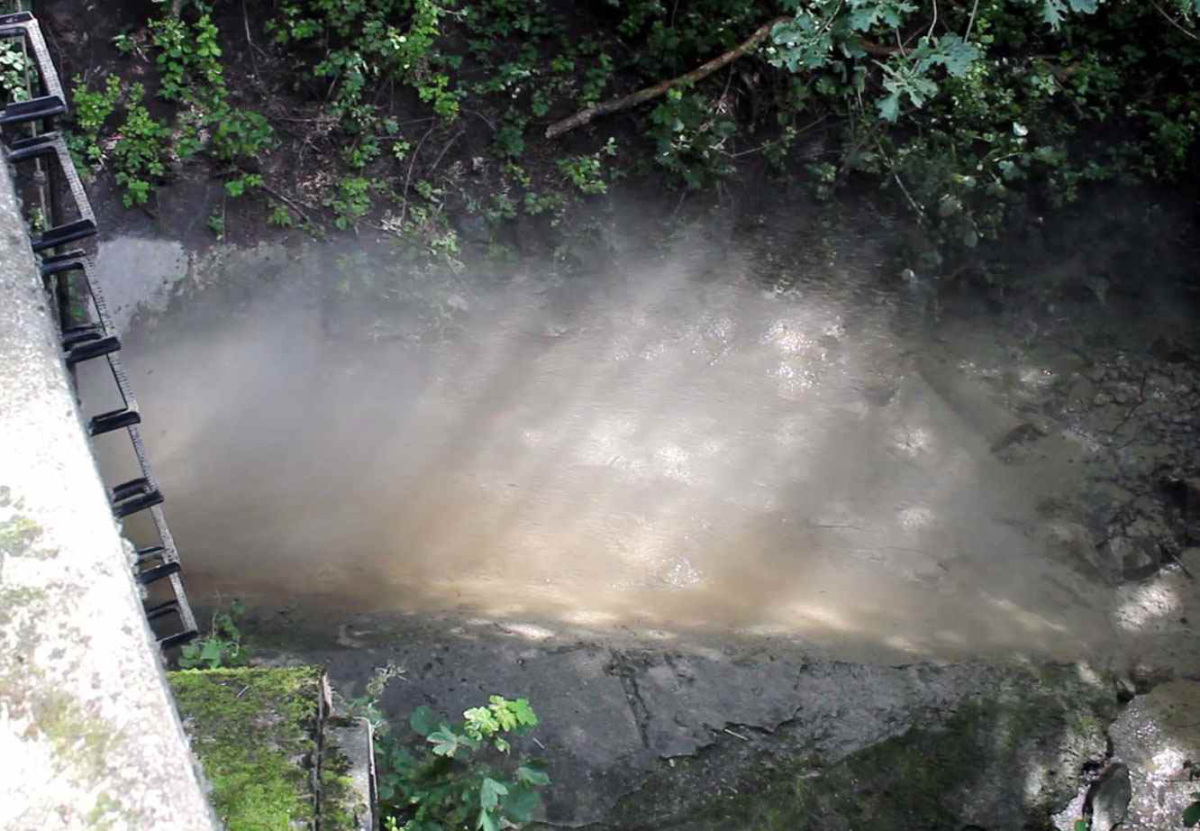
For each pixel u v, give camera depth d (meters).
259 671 2.85
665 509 7.43
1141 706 6.13
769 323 9.20
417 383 8.27
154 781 1.69
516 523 7.08
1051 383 9.21
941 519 7.74
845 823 5.17
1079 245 10.16
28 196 4.90
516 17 9.55
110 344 3.42
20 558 1.88
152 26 8.43
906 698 5.71
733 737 5.24
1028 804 5.54
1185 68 10.84
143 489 3.74
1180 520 8.01
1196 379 9.34
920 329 9.47
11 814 1.64
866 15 5.54
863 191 10.03
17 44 7.66
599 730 5.05
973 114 10.12
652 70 9.72
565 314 9.00
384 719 4.82
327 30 8.99
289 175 8.73
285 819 2.39
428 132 9.17
